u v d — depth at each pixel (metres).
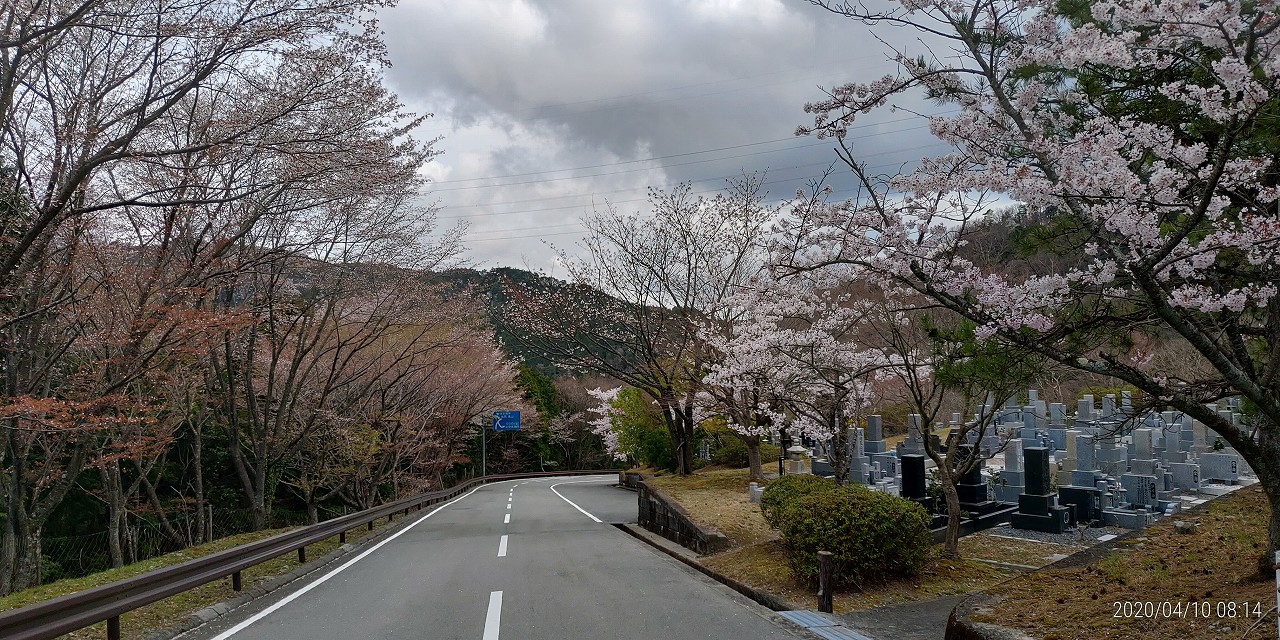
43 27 8.26
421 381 23.72
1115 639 4.83
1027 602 5.99
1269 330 5.47
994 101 5.43
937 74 5.70
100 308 11.62
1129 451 14.27
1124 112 5.79
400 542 14.65
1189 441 16.81
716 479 19.56
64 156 9.59
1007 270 6.89
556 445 55.34
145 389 14.64
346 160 11.48
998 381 6.45
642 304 21.41
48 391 12.42
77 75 10.38
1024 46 5.21
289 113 10.66
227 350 16.05
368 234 16.44
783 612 7.30
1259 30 4.48
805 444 27.58
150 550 23.61
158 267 11.32
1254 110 4.12
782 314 13.19
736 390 17.58
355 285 17.33
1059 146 4.97
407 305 18.62
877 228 5.98
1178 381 5.52
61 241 11.26
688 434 22.88
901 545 8.16
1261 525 8.62
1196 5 4.29
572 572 9.97
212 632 6.88
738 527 12.25
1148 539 8.45
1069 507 11.50
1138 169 5.70
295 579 10.06
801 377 13.05
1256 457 5.40
